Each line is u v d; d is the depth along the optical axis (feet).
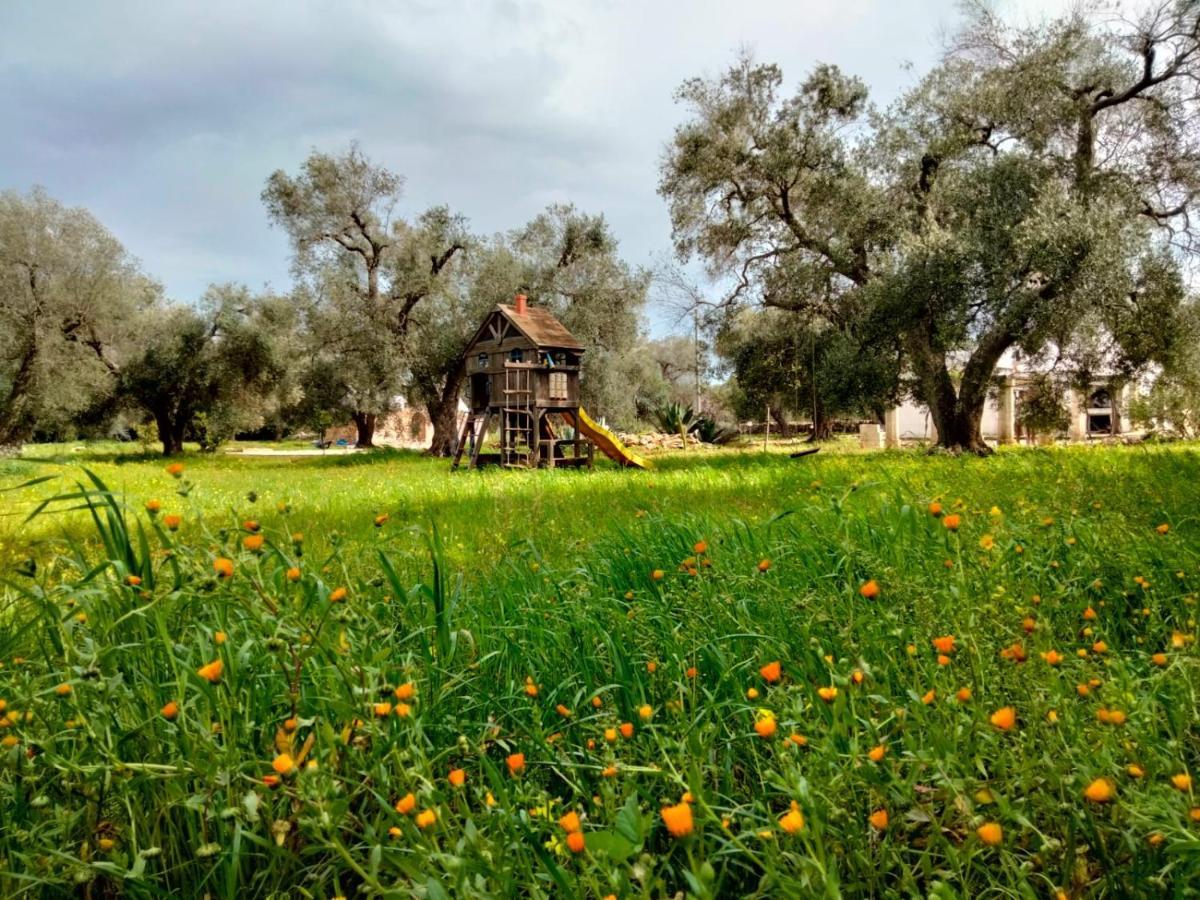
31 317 98.48
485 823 5.19
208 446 124.77
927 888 4.55
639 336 116.57
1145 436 77.10
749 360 90.84
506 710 7.39
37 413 101.81
